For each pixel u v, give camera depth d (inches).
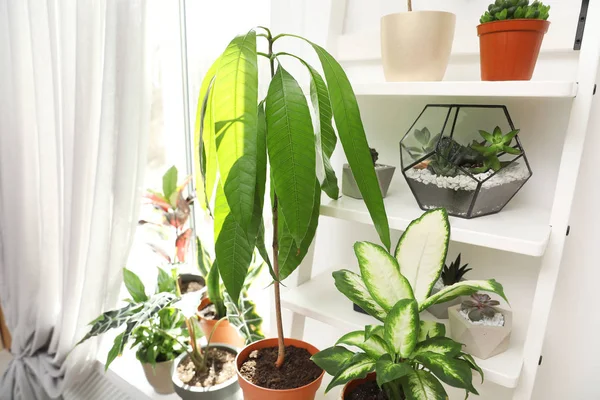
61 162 55.8
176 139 63.1
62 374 58.2
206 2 52.0
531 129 34.4
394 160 41.0
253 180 24.4
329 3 38.6
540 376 38.6
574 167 26.4
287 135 25.7
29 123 57.4
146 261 67.3
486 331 29.2
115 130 45.9
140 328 49.6
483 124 30.8
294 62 42.9
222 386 42.5
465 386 24.2
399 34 29.1
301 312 36.8
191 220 66.4
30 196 59.6
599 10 24.3
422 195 32.2
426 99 38.2
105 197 47.8
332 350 30.4
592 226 33.6
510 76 27.0
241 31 50.3
